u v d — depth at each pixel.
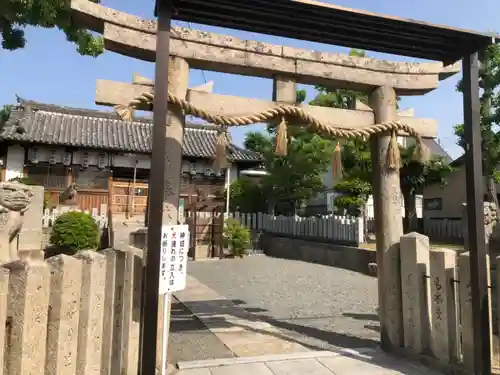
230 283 10.49
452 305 4.18
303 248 15.58
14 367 2.26
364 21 3.97
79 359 2.85
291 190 18.55
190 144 23.53
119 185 21.64
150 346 3.40
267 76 4.86
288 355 4.59
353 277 11.28
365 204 16.48
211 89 4.59
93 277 2.97
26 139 18.97
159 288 3.61
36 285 2.37
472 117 4.12
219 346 5.12
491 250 6.03
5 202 5.00
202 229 16.56
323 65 4.86
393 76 5.12
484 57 11.24
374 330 6.02
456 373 3.95
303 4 3.71
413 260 4.52
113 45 4.19
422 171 16.59
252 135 20.47
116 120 24.47
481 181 4.02
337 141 5.14
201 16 3.99
